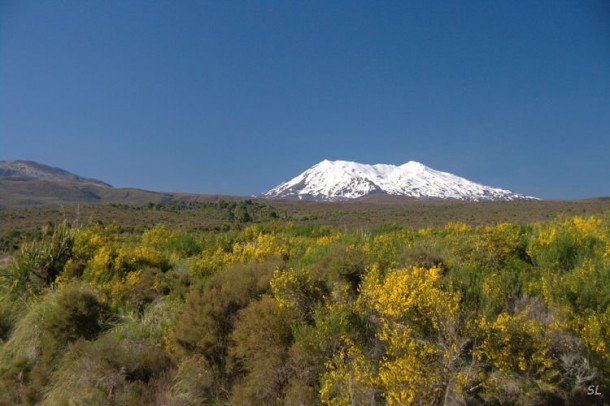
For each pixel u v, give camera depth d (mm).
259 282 6008
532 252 7406
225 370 5305
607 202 68938
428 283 4809
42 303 7855
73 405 5449
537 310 5012
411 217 56438
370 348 4750
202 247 11953
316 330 4770
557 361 4070
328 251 7984
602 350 3959
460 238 8766
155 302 7578
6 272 9109
